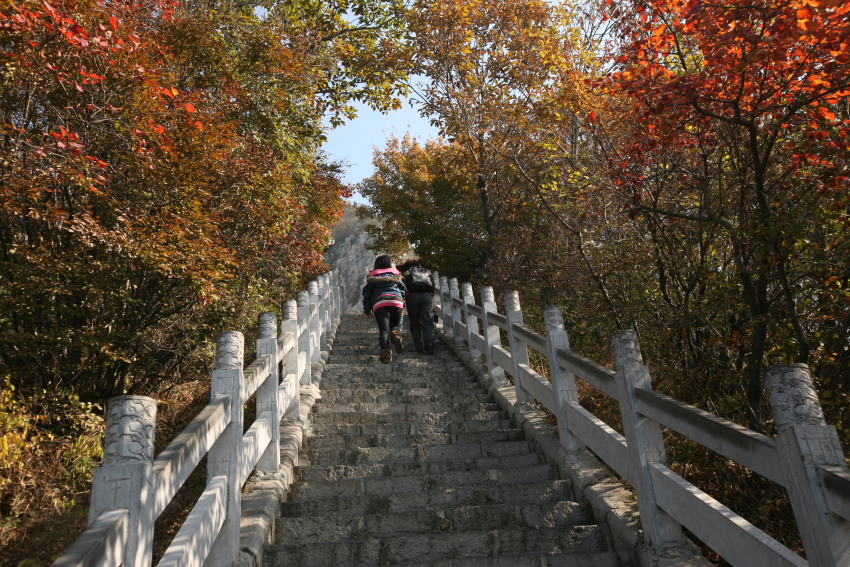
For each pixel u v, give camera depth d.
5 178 5.34
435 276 14.66
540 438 5.29
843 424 4.54
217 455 3.49
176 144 6.70
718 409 5.26
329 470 5.01
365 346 11.56
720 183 5.95
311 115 11.60
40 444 5.48
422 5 13.55
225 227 8.09
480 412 6.60
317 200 16.30
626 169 6.57
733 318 5.80
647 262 6.71
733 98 5.10
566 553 3.52
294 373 6.16
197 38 8.36
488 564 3.45
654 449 3.47
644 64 5.69
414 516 4.07
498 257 14.69
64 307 6.38
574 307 10.69
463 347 10.16
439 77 13.32
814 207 4.82
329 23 16.12
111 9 6.38
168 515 5.32
